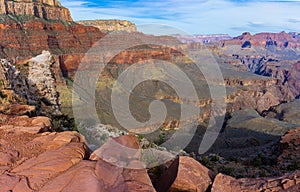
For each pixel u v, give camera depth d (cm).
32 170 654
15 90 1530
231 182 823
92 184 560
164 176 899
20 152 795
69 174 616
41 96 1738
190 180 832
